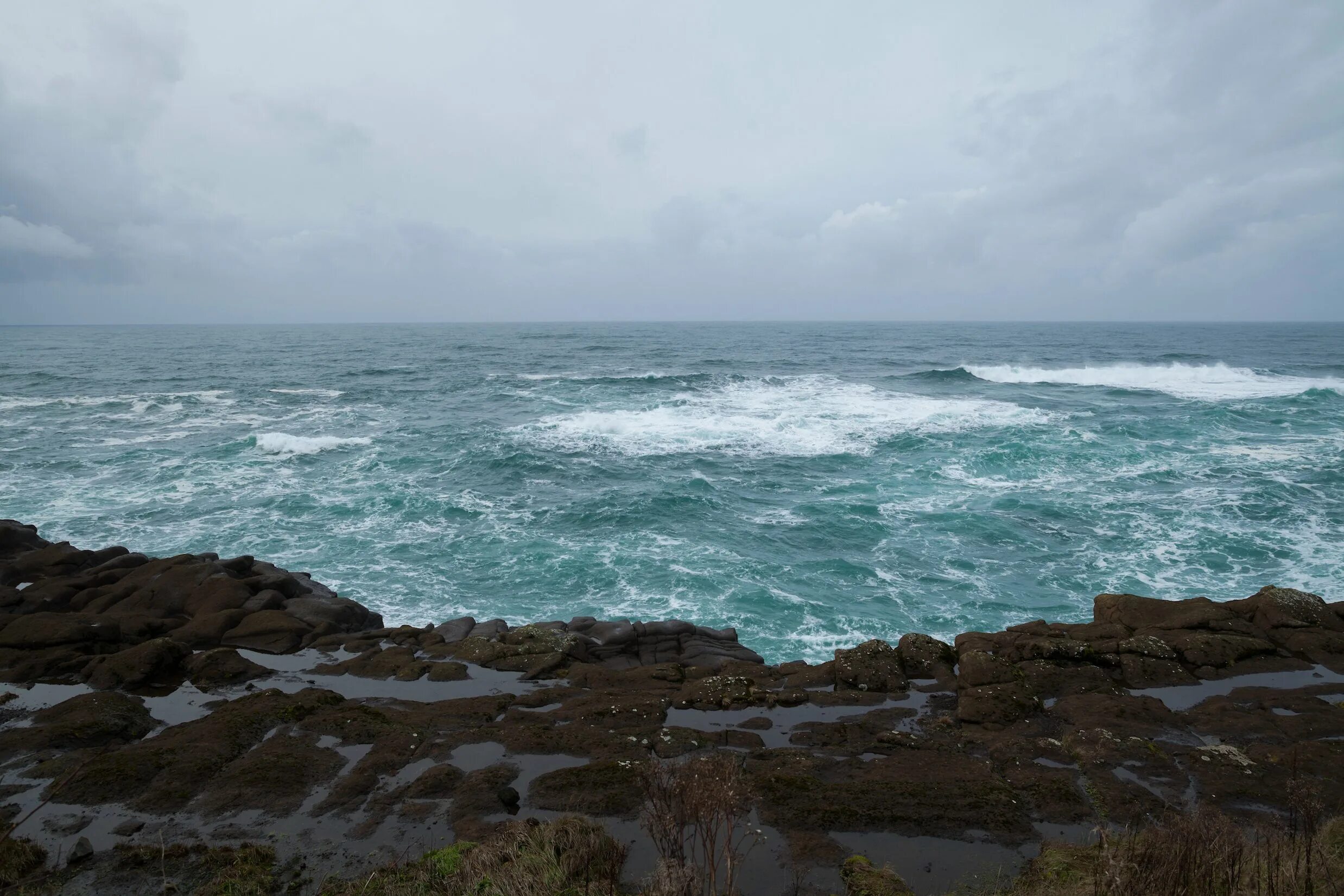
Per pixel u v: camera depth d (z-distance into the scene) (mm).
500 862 5449
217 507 19969
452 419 32562
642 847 5918
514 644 10906
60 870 5824
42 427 30578
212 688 9703
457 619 12312
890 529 18094
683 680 9898
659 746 7629
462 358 65500
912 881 5520
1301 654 9672
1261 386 41656
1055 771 7039
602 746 7652
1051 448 24703
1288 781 6602
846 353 69250
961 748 7668
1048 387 41969
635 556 16609
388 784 7023
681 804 5094
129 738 8242
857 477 22516
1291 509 18531
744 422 30406
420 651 11188
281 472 23453
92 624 10930
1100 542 16938
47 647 10477
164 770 7180
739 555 16703
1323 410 31312
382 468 24000
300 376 50438
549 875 5234
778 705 8859
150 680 9828
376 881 5457
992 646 10133
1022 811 6336
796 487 21625
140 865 5875
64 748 7770
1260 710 8297
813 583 15188
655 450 26250
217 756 7445
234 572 13664
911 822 6195
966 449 24906
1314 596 10586
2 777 7199
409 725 8227
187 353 72812
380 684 9867
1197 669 9391
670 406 35031
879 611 13992
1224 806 6387
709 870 5527
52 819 6488
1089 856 5469
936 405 34062
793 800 6473
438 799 6727
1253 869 4684
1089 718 8070
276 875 5715
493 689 9711
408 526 18656
